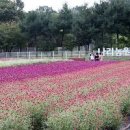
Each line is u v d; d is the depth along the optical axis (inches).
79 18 2664.9
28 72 1013.2
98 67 1203.2
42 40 2945.4
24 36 2950.3
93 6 2650.1
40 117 415.8
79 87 591.2
